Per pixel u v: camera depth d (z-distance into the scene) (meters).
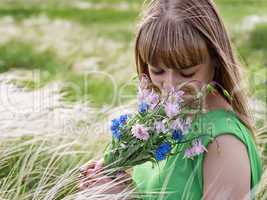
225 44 2.79
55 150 3.67
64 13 21.69
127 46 11.30
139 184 2.96
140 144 2.79
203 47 2.68
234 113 2.81
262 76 5.38
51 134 3.66
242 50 9.58
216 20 2.77
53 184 3.36
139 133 2.73
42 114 3.95
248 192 2.58
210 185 2.61
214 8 2.78
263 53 9.34
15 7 23.38
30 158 3.54
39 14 20.55
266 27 11.87
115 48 10.90
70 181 3.13
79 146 3.89
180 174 2.77
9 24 14.95
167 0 2.77
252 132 2.92
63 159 3.62
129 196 2.91
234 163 2.59
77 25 15.88
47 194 3.07
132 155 2.81
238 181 2.58
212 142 2.64
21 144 3.51
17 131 3.69
